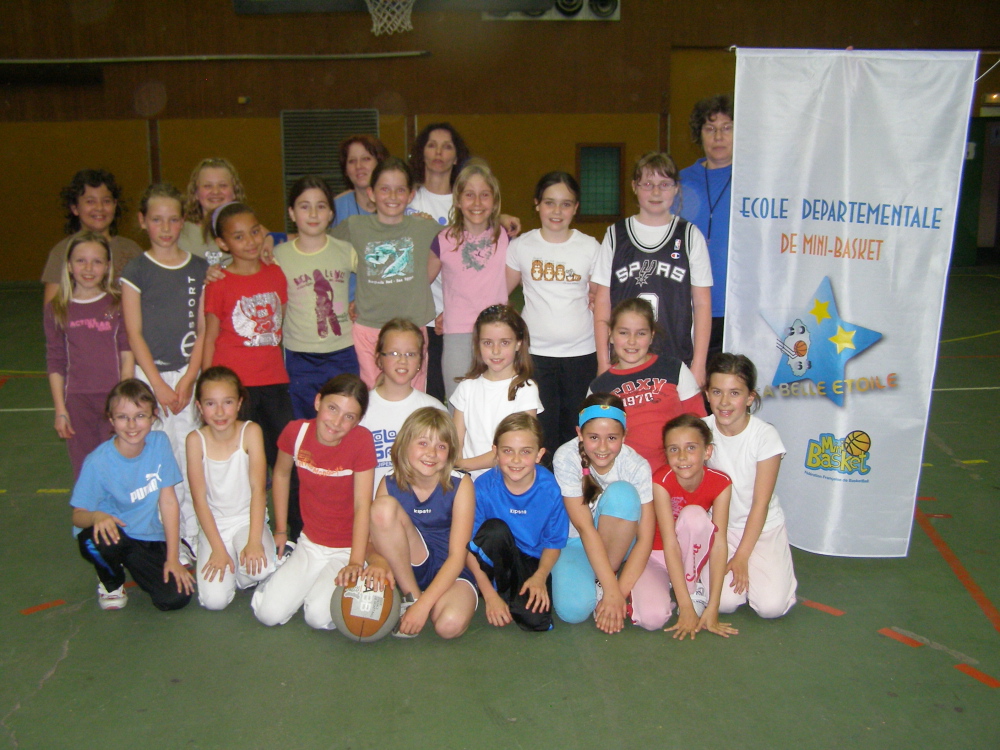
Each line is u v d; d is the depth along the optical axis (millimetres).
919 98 3129
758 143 3291
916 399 3311
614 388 3301
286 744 2281
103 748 2268
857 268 3275
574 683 2576
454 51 12352
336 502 3027
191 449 3076
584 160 12820
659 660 2713
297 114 12328
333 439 2951
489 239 3785
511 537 2941
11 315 10023
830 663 2680
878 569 3379
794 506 3506
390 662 2715
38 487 4336
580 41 12469
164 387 3379
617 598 2889
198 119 12266
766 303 3410
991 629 2891
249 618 3027
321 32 12141
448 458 2861
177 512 3121
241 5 11891
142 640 2855
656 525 3141
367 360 3744
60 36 11852
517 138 12656
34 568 3412
